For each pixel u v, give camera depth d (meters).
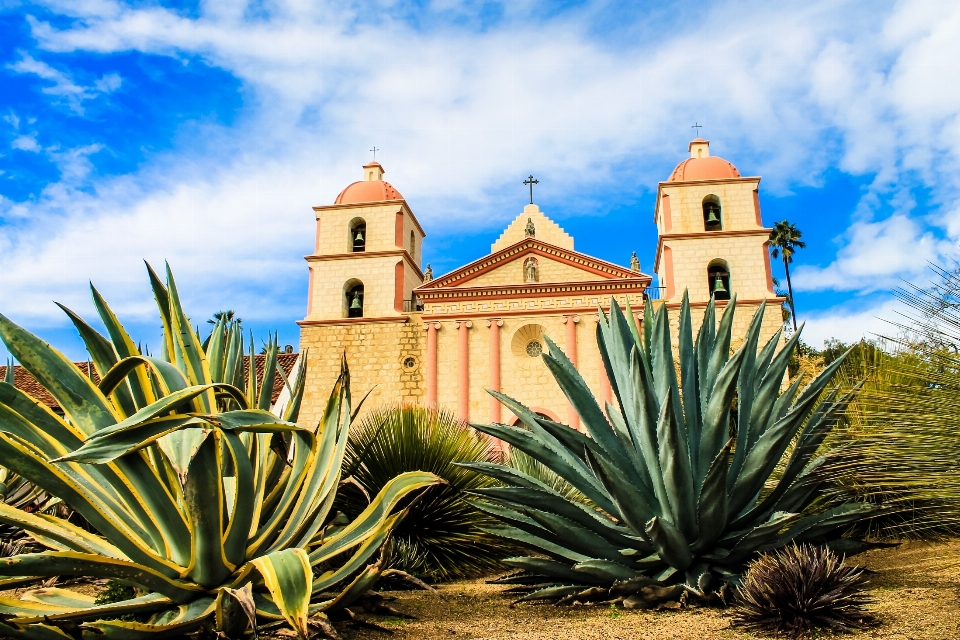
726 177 31.50
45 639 4.46
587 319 29.41
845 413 6.28
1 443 4.55
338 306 31.67
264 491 6.04
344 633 6.05
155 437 4.64
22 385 23.31
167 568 5.07
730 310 7.36
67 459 4.30
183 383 5.12
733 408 8.96
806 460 6.95
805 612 5.38
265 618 5.17
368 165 35.88
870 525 9.06
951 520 5.22
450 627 6.28
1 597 4.65
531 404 28.72
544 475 12.47
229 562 5.19
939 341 4.78
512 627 6.19
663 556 6.54
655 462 6.66
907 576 7.13
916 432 4.86
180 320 6.14
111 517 5.01
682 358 7.08
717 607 6.40
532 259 31.39
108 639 4.64
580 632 5.81
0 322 5.04
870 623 5.34
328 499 5.87
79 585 8.51
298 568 4.68
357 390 30.03
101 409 5.20
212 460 4.84
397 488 5.93
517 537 7.31
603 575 6.79
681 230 30.83
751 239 30.11
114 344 5.69
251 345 7.14
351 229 33.50
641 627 5.86
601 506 7.25
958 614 5.39
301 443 5.96
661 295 30.78
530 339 30.11
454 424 11.51
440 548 9.75
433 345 30.00
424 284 30.95
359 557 5.73
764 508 6.90
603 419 7.16
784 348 7.02
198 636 5.20
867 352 7.27
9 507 4.93
